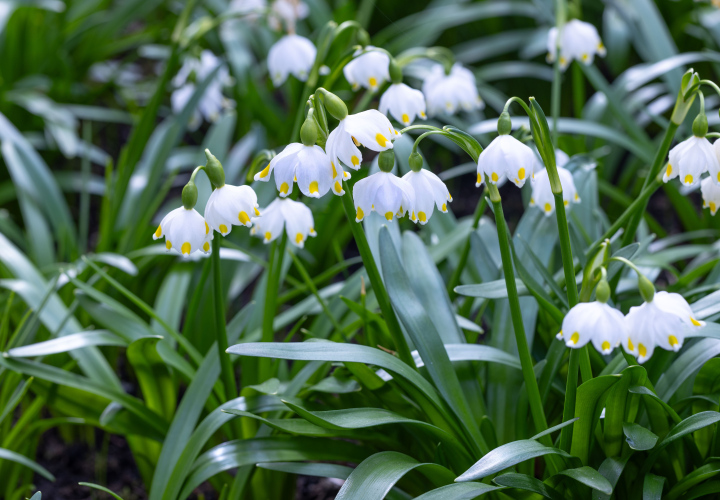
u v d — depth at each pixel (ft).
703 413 3.66
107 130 7.89
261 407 3.88
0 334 4.17
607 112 5.90
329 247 5.30
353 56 3.92
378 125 3.56
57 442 4.50
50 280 4.50
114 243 5.12
